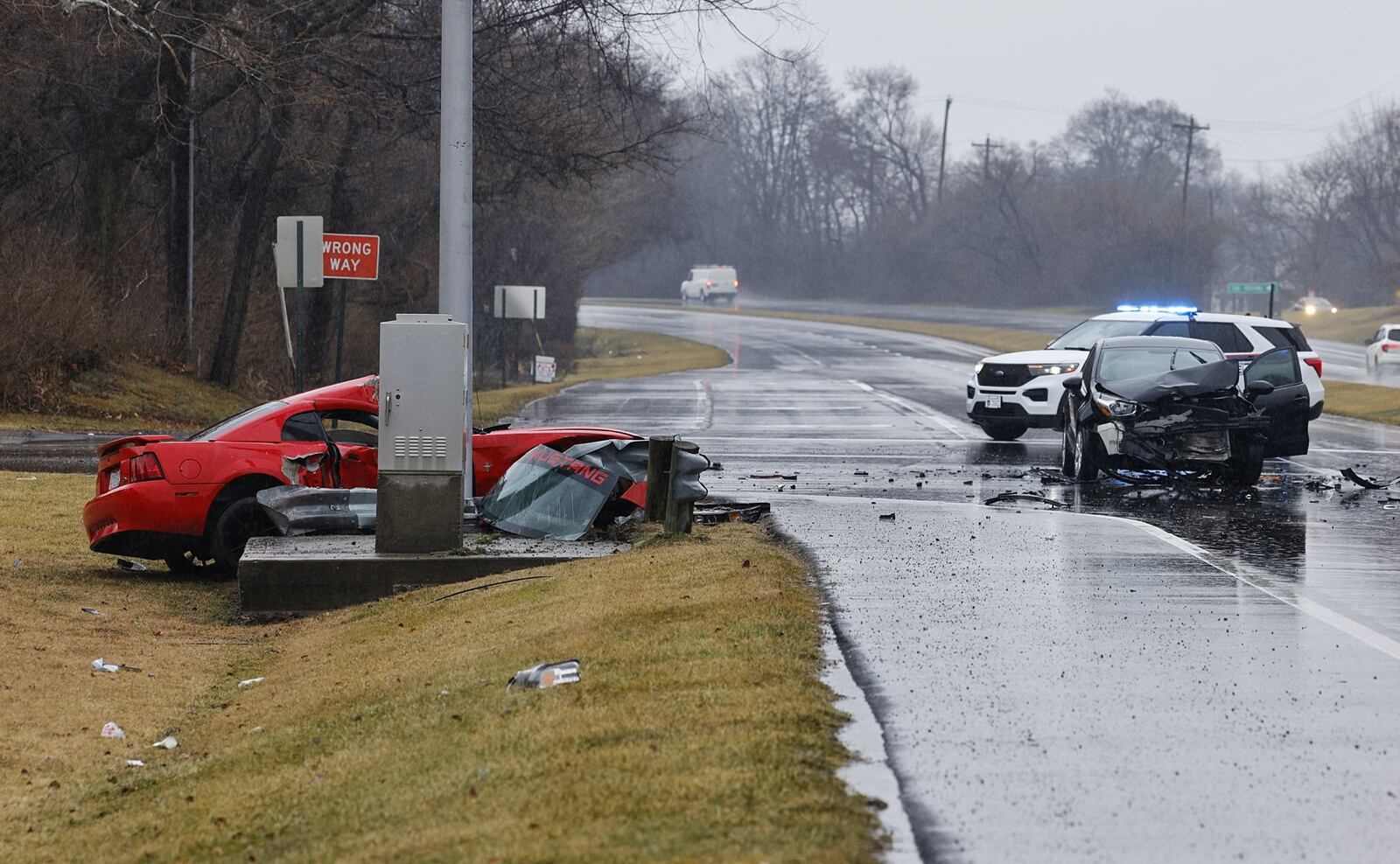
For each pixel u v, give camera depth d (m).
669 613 21.16
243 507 28.83
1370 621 22.12
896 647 19.73
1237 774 14.28
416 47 70.81
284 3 64.94
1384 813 13.14
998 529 32.12
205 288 83.25
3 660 21.53
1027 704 16.81
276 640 24.30
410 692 18.41
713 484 43.22
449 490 26.81
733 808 12.40
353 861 12.12
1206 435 42.66
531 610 22.45
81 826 15.28
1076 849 12.11
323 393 30.36
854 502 37.91
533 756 14.32
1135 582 25.45
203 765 16.75
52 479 41.50
